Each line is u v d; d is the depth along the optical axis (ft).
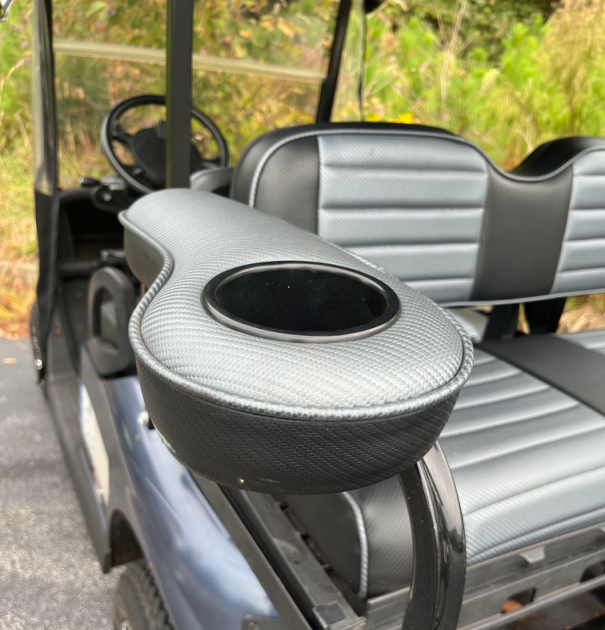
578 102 11.49
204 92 6.69
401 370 1.34
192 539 3.17
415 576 1.99
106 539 4.30
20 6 6.87
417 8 15.39
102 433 4.23
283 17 6.55
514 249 4.88
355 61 7.22
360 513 2.47
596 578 3.22
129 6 5.96
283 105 7.20
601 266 5.41
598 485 3.23
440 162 4.30
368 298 1.74
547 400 3.97
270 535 2.69
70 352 6.48
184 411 1.35
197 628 2.92
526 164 5.15
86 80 6.28
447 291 4.72
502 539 2.92
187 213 2.49
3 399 7.74
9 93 9.96
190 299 1.56
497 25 15.60
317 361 1.32
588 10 11.73
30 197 10.96
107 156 6.54
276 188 3.78
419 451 1.43
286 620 2.55
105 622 4.76
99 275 4.40
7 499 6.06
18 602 4.90
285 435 1.27
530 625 3.74
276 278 1.78
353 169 3.98
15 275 10.56
